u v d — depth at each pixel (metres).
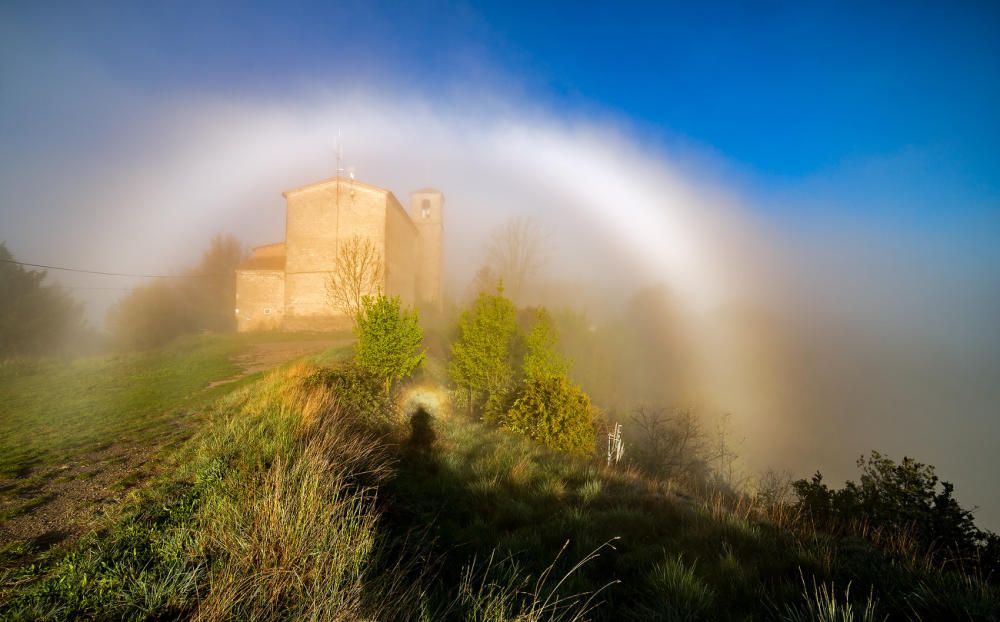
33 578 2.72
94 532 3.33
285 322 32.66
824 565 4.08
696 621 3.22
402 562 3.66
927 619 3.18
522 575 3.72
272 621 2.50
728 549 4.46
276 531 3.12
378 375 10.27
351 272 29.36
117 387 12.38
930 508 5.78
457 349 13.03
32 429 7.25
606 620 3.26
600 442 12.68
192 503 3.78
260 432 5.61
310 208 33.41
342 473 4.79
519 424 9.92
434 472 6.54
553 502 5.77
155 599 2.54
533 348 12.74
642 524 5.10
